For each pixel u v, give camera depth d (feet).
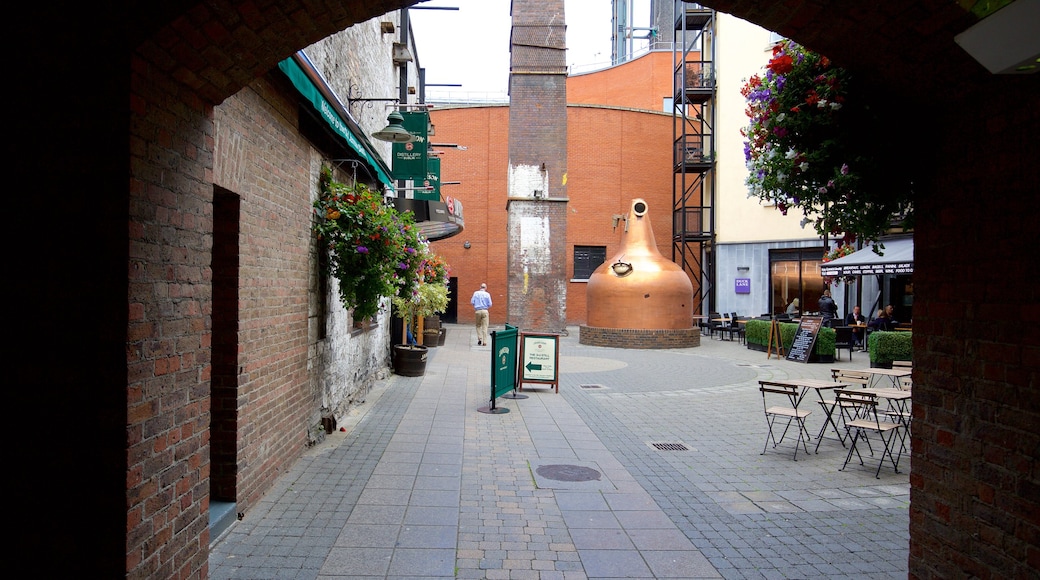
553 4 82.23
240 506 16.44
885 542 16.10
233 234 15.94
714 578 13.93
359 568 13.83
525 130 81.87
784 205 13.34
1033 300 8.46
